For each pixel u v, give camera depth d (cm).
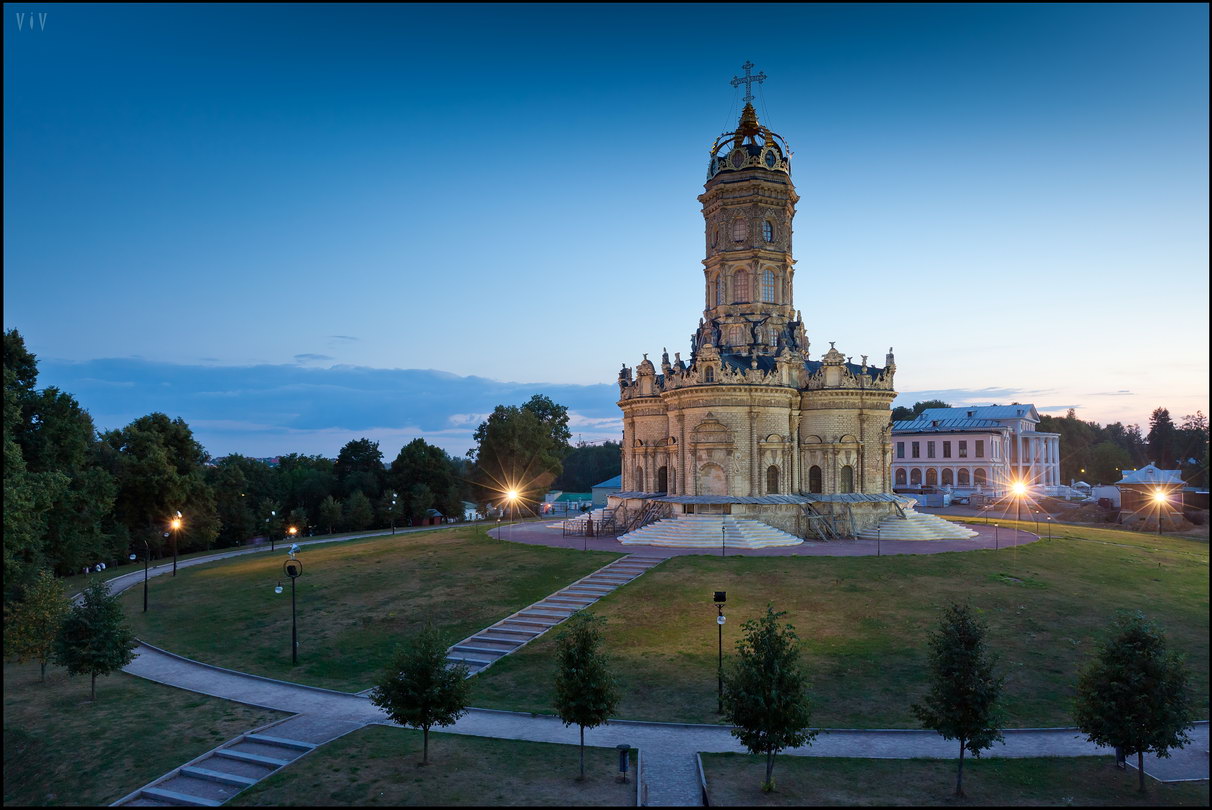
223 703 3841
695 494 8125
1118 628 3055
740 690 2881
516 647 4672
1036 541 7706
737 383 7994
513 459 14112
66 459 7275
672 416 8619
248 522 11381
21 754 3228
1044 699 3756
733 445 8031
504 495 14138
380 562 7200
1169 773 3020
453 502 13862
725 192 8956
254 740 3359
